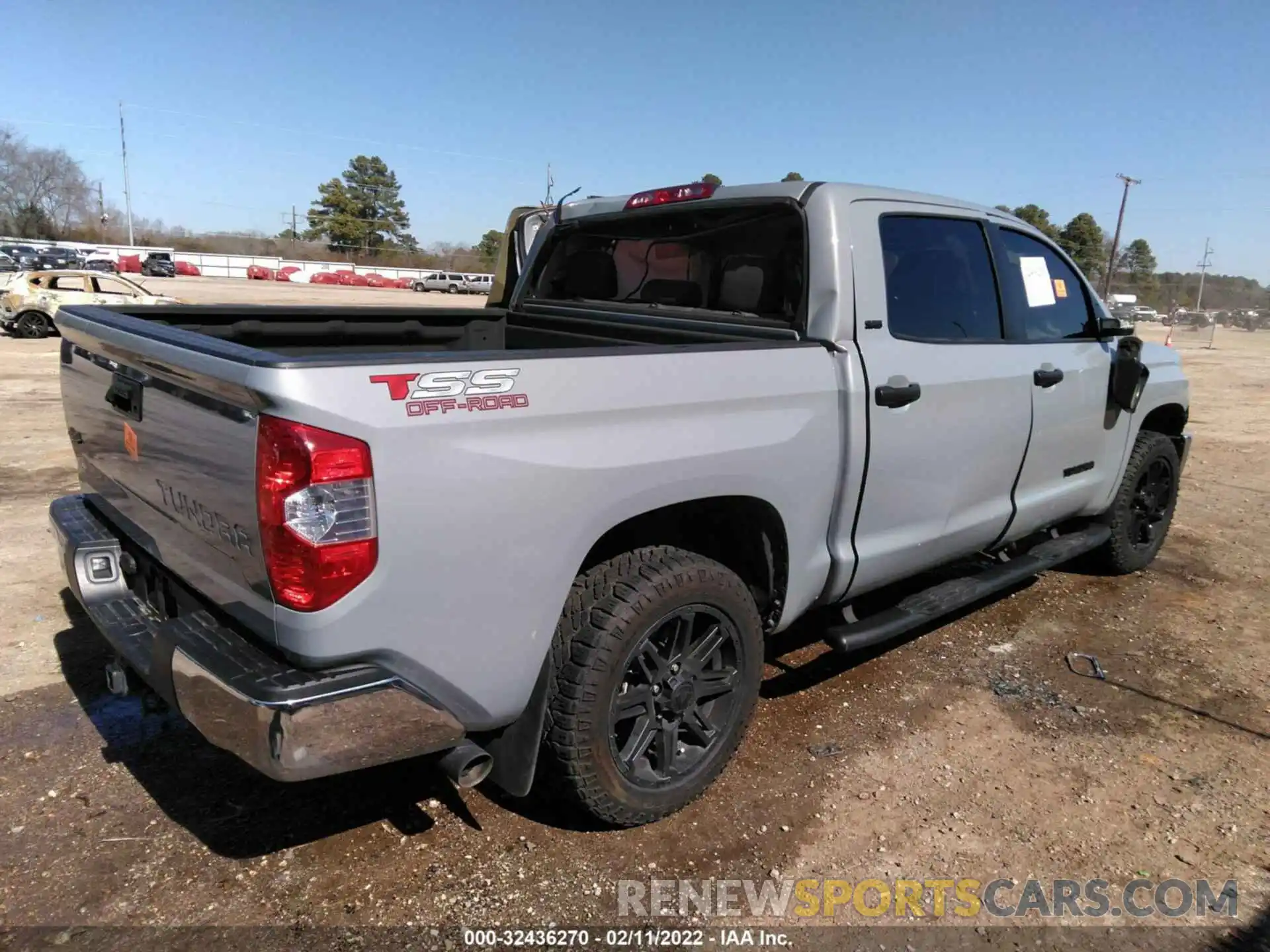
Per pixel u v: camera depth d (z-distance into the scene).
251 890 2.50
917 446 3.36
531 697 2.47
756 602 3.18
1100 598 5.02
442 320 4.33
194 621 2.36
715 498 2.84
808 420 2.96
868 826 2.89
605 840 2.78
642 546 2.88
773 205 3.29
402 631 2.12
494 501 2.19
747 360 2.80
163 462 2.43
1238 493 7.80
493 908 2.47
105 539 2.91
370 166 94.94
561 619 2.55
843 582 3.28
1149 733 3.55
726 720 2.97
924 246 3.52
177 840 2.70
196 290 39.84
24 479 6.78
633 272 4.04
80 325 2.89
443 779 3.07
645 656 2.69
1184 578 5.41
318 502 1.94
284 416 1.93
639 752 2.74
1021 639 4.43
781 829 2.87
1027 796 3.09
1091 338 4.51
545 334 4.22
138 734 3.29
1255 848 2.85
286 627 2.02
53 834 2.71
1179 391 5.16
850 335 3.12
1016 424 3.84
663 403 2.54
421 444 2.06
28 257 52.62
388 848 2.70
